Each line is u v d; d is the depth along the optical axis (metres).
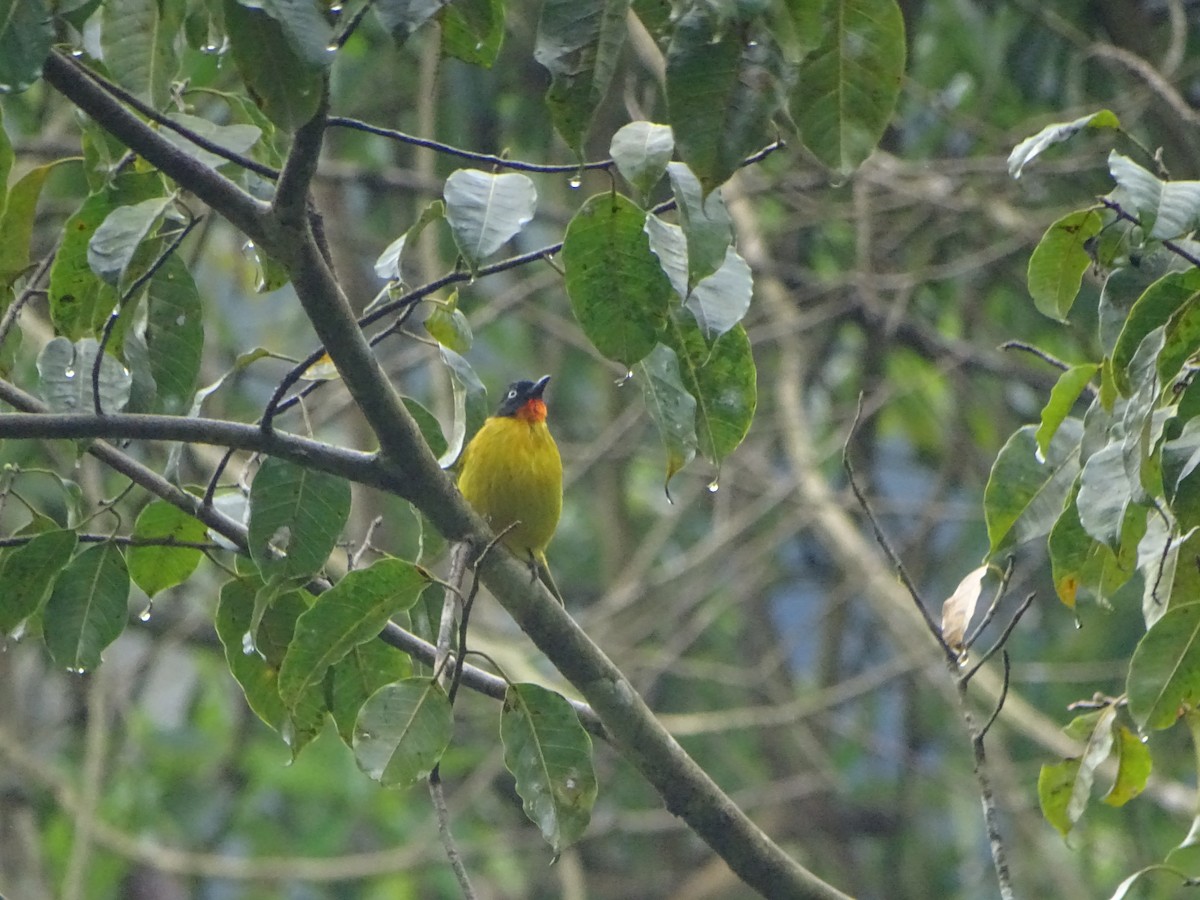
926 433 16.05
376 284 15.11
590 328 5.19
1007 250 12.62
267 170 5.15
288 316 16.22
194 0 5.61
